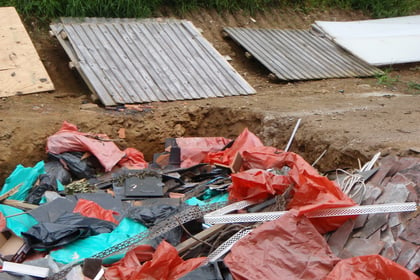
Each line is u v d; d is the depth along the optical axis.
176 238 4.71
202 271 3.94
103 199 5.40
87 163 6.21
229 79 8.15
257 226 4.49
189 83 7.86
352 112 6.91
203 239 4.61
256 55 9.09
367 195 4.66
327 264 4.00
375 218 4.37
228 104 7.40
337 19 11.29
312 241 4.17
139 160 6.55
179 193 5.83
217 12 10.17
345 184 4.84
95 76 7.44
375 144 5.39
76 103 7.32
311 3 11.28
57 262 4.46
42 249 4.55
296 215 4.28
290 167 5.43
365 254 4.15
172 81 7.79
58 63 8.24
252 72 9.16
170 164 6.52
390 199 4.48
